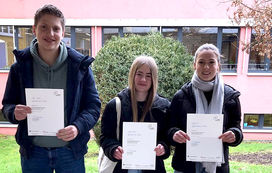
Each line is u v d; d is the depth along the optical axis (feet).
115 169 5.57
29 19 18.35
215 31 18.35
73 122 5.16
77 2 18.13
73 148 5.36
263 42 10.06
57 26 4.99
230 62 18.70
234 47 18.42
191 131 5.36
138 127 5.25
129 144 5.30
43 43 4.93
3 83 19.31
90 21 18.16
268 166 12.39
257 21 10.00
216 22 17.79
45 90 4.94
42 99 4.96
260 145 16.87
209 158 5.40
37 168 5.49
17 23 18.43
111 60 10.28
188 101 5.67
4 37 19.01
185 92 5.76
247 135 18.63
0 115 19.67
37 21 4.97
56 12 4.98
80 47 19.02
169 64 9.83
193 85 5.75
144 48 10.35
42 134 5.09
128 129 5.25
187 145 5.42
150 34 11.72
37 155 5.43
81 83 5.34
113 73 10.15
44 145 5.38
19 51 5.13
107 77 10.23
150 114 5.44
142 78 5.34
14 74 5.20
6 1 18.21
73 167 5.56
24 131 5.25
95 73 10.69
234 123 5.55
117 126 5.46
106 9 18.17
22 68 5.05
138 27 18.54
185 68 9.89
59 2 18.20
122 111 5.42
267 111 18.81
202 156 5.41
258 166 12.41
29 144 5.32
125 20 18.10
